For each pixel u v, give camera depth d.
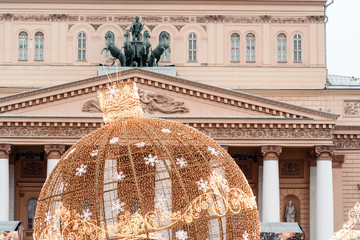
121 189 12.88
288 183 69.06
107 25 74.50
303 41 74.62
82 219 12.98
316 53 74.50
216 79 73.88
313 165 67.69
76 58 74.00
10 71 73.25
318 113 63.22
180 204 12.95
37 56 73.81
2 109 62.56
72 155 13.48
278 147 63.28
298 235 38.81
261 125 63.31
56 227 13.36
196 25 74.81
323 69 74.06
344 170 69.62
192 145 13.54
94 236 12.87
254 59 74.50
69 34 74.19
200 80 73.81
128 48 66.81
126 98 14.09
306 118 63.25
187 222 12.85
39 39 74.00
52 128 63.03
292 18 74.94
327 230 63.72
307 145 63.62
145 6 74.62
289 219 68.88
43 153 67.31
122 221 12.73
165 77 62.78
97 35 74.25
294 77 73.94
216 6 74.94
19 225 34.25
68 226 13.05
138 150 13.28
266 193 63.06
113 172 12.97
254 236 13.76
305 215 69.06
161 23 74.75
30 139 62.78
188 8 74.81
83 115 62.84
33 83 73.12
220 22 74.81
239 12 74.94
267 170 63.31
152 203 12.82
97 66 73.75
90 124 62.91
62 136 62.97
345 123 70.62
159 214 12.77
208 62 74.38
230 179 13.72
